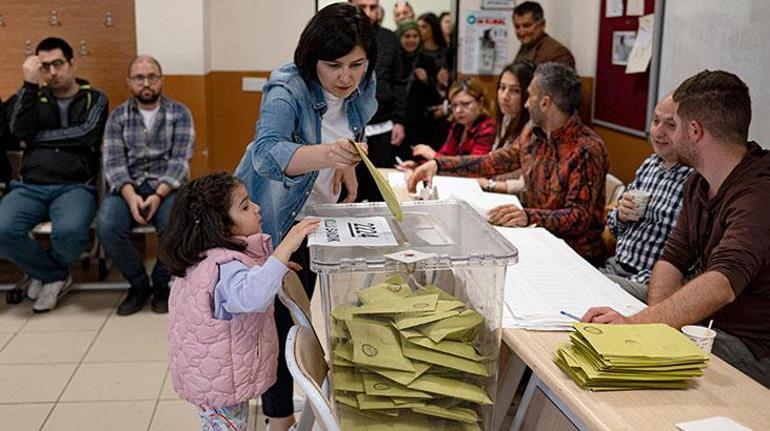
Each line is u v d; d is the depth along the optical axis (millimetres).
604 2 4465
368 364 1489
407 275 1616
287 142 1920
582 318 1704
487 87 5391
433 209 1982
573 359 1479
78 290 4223
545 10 5391
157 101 4082
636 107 4062
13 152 4188
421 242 1654
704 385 1462
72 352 3439
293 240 1816
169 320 2084
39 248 3898
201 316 1970
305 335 1666
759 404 1391
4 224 3777
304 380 1446
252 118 5355
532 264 2098
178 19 4730
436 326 1537
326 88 2055
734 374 1513
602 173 2816
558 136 2840
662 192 2652
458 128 4172
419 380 1498
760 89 2750
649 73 3842
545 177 2896
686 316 1707
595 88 4688
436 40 5320
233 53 5242
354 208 1996
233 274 1938
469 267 1516
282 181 1943
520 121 3668
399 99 4879
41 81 4039
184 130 4129
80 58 4672
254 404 2902
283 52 5273
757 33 2760
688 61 3320
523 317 1727
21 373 3225
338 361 1539
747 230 1848
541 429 1733
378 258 1510
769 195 1902
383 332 1543
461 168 3340
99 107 4133
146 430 2793
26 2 4547
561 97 2773
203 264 1982
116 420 2859
